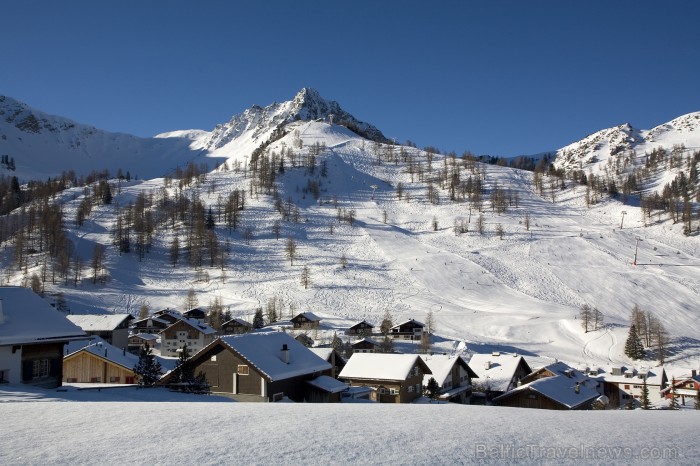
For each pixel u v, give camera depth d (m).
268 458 13.75
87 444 15.09
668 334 115.06
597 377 82.00
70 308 135.88
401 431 17.38
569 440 16.75
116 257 185.25
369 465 13.30
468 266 173.00
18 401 27.45
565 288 155.12
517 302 143.12
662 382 78.00
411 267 172.38
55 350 38.06
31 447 14.72
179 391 40.12
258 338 45.31
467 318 128.38
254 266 181.00
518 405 52.88
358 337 110.88
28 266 170.38
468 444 15.77
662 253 187.62
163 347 98.94
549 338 117.00
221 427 17.58
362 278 164.25
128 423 18.16
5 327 35.12
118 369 57.06
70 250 182.88
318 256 188.88
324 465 13.23
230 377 42.12
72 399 30.62
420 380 56.09
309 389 45.25
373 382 53.22
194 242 196.25
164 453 14.14
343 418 19.88
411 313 132.75
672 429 19.19
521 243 198.25
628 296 148.12
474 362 73.12
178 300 152.62
